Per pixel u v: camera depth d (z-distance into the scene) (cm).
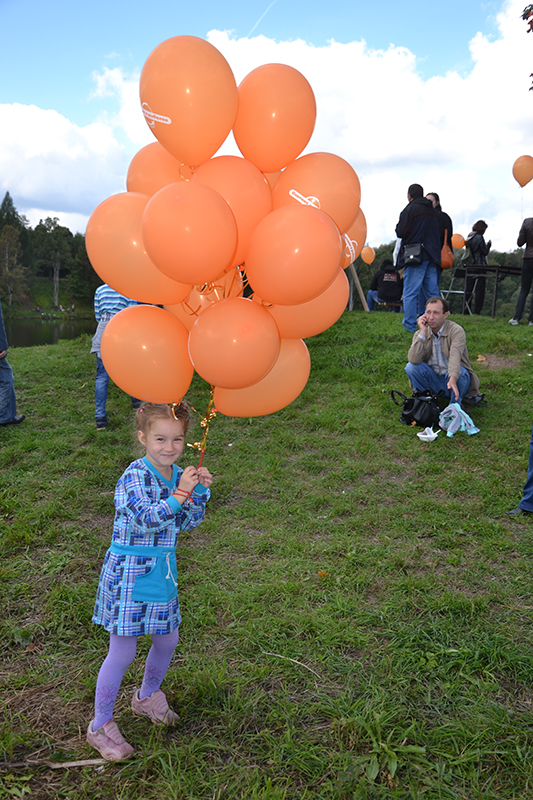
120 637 213
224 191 214
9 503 433
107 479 495
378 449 553
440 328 597
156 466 226
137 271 217
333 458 543
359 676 260
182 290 231
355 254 261
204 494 232
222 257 200
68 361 884
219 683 252
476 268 1105
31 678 260
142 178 246
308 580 341
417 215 838
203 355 209
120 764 213
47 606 312
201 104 207
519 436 559
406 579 336
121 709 242
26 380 801
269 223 203
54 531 394
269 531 406
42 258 9475
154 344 220
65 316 8250
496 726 224
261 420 642
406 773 208
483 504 434
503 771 208
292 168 231
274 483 488
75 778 207
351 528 409
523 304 964
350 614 306
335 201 225
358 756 212
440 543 381
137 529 215
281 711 237
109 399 728
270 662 269
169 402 233
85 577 347
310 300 228
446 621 295
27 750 220
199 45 212
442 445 552
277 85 222
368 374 757
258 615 306
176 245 192
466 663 263
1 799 196
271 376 249
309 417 632
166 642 224
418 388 612
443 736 221
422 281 862
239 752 219
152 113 213
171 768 206
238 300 213
